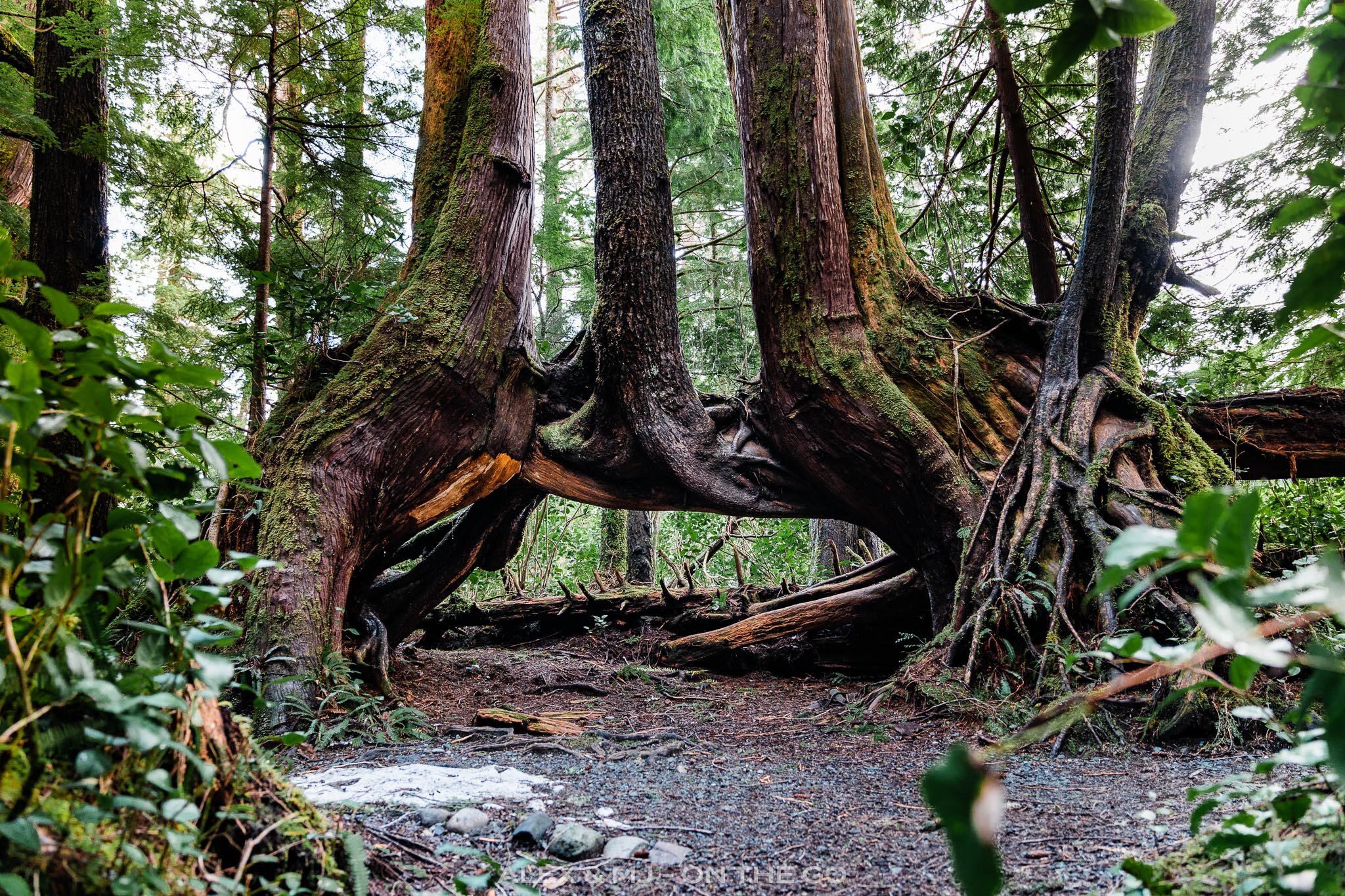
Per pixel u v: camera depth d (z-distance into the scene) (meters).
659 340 8.42
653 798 3.67
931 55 11.13
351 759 4.71
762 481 8.50
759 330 8.09
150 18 7.60
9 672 1.30
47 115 8.72
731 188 17.11
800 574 16.52
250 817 1.78
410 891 2.15
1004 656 5.95
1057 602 5.79
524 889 2.11
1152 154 8.35
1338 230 0.91
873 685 7.47
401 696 7.24
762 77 7.78
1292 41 0.97
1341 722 0.64
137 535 1.46
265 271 7.63
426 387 7.20
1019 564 6.31
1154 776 3.94
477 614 11.19
